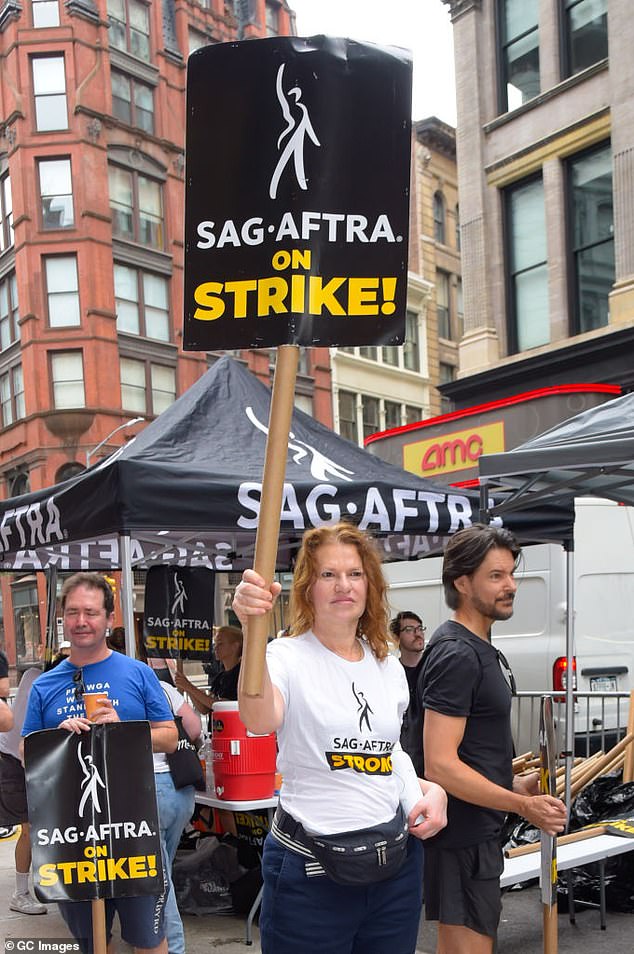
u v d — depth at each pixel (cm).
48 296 3117
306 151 224
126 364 3166
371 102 229
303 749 242
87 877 289
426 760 281
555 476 563
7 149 3184
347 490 506
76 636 341
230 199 224
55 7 3148
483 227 1600
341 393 3547
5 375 3294
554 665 831
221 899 527
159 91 3362
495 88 1600
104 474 459
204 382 567
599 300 1439
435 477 1545
